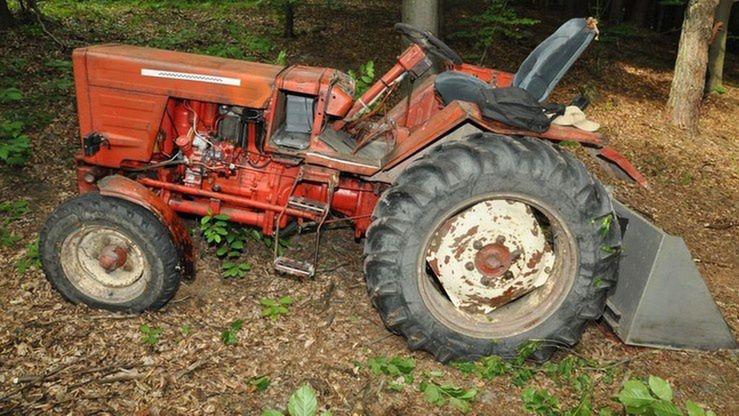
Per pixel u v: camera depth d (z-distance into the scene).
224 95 3.49
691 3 8.16
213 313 3.71
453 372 3.38
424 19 6.04
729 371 3.55
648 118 8.88
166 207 3.53
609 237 3.29
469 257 3.41
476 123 3.23
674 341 3.69
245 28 11.08
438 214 3.20
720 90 11.19
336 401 3.08
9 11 9.17
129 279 3.58
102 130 3.63
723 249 5.33
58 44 8.65
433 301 3.39
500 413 3.10
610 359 3.62
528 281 3.46
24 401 2.90
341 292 4.04
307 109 3.65
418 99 4.04
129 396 2.99
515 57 11.30
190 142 3.69
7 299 3.66
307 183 3.82
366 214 3.89
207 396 3.03
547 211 3.24
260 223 3.83
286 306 3.83
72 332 3.41
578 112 3.48
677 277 3.55
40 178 5.13
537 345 3.42
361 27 11.76
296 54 9.74
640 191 6.34
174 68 3.49
